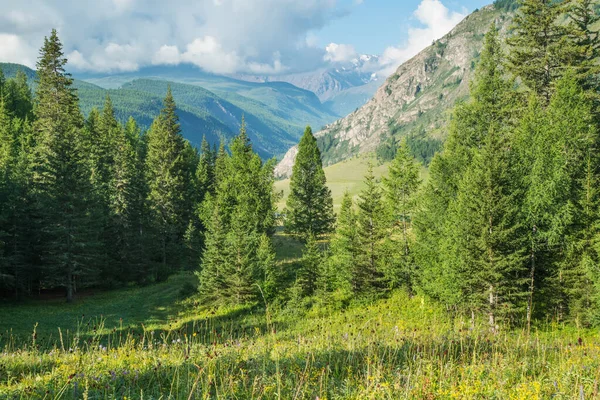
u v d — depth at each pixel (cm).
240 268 3516
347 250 3378
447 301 2580
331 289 3481
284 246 5534
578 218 2412
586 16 3081
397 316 2784
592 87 2981
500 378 746
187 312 3500
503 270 2344
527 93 3111
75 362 820
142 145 8900
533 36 3122
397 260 3158
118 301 4100
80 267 4391
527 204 2466
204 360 787
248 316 3142
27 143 6059
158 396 609
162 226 5666
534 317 2486
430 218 2998
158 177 6131
